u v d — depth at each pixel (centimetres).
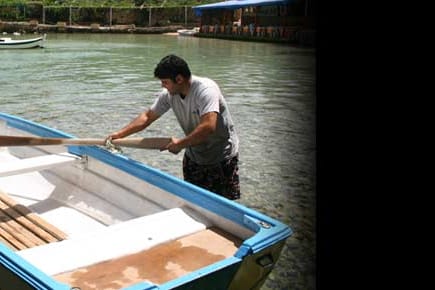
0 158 569
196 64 2028
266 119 1020
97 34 4147
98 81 1578
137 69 1895
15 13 4278
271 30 3166
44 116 1052
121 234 336
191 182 445
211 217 359
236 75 1697
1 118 606
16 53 2450
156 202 406
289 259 459
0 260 286
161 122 970
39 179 501
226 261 284
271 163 727
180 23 4325
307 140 849
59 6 4381
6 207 444
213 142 425
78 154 482
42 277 263
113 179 446
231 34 3512
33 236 395
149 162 740
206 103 396
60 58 2247
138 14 4338
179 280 265
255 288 322
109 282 288
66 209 456
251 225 327
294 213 557
